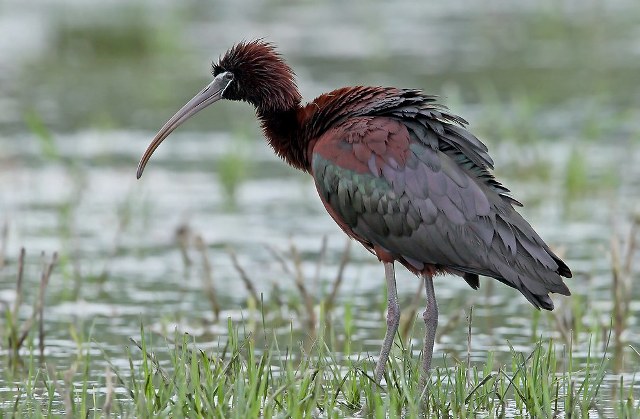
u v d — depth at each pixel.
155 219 18.36
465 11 38.44
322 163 11.41
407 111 11.15
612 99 25.66
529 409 10.33
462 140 11.02
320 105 11.83
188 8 38.09
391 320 11.14
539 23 35.56
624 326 13.66
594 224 17.98
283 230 17.91
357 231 11.38
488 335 13.48
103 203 19.19
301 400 9.76
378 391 10.38
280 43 32.50
